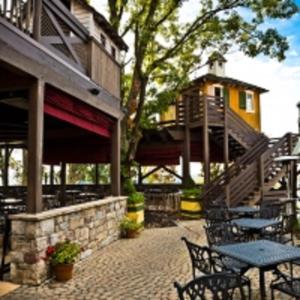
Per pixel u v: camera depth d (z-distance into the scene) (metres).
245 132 15.51
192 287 2.72
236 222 6.66
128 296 4.61
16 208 8.42
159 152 16.77
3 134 11.45
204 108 14.23
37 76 5.30
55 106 6.31
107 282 5.22
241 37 13.17
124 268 6.01
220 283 2.81
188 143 15.32
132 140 12.86
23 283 5.05
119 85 9.68
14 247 5.11
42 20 6.02
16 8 5.07
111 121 9.25
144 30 12.63
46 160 11.80
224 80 18.86
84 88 7.09
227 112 14.86
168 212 14.50
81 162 11.39
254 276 5.30
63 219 5.88
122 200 9.36
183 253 7.08
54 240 5.55
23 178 19.88
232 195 12.36
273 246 4.30
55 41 6.41
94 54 7.73
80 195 11.82
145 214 13.95
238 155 16.69
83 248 6.67
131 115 13.27
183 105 15.54
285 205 8.88
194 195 12.91
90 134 10.58
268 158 13.25
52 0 6.22
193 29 13.41
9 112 8.34
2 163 20.75
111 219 8.41
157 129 15.50
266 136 15.81
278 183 14.27
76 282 5.22
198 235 9.23
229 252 4.01
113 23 12.84
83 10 9.83
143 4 13.23
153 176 23.62
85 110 7.55
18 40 4.99
